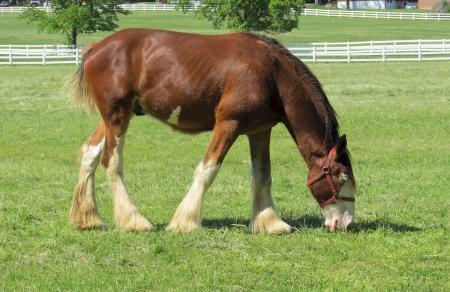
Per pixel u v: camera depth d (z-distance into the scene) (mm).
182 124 9125
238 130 8672
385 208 10609
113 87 9000
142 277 7270
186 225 8758
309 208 10703
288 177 13289
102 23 60344
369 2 113312
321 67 41250
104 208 10672
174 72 8812
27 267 7605
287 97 8719
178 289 6977
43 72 39000
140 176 13383
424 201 11109
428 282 7215
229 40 8867
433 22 88562
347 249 8250
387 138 18172
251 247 8352
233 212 10406
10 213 10078
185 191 12023
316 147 8766
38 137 18594
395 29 80938
